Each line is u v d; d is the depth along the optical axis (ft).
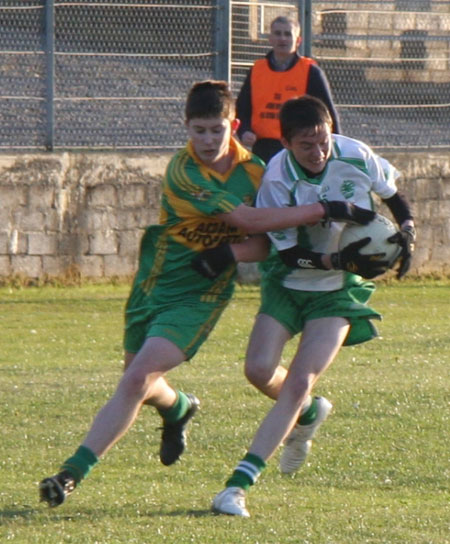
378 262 54.19
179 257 55.52
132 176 137.69
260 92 112.47
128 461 63.98
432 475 61.16
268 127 112.68
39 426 72.18
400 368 91.97
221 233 55.31
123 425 52.24
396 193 56.59
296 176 54.75
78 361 95.25
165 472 61.57
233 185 55.47
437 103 151.64
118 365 93.56
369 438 69.15
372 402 78.48
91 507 53.26
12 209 133.18
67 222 135.54
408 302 130.31
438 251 147.43
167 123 142.82
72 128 139.13
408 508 53.93
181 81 142.72
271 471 62.23
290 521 50.75
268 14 143.23
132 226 138.10
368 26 148.46
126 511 52.54
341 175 55.01
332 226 54.54
